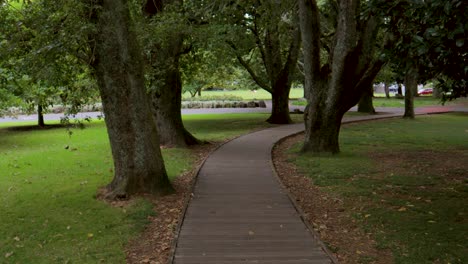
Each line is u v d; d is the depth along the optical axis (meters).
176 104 16.38
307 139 14.27
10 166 12.80
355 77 13.18
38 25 7.50
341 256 5.86
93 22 8.37
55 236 6.81
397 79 6.32
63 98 9.93
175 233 6.65
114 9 8.45
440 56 5.16
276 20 17.48
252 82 42.84
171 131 16.23
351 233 6.75
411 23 5.71
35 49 7.61
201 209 7.93
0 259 5.99
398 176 10.71
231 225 7.03
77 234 6.88
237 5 17.19
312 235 6.56
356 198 8.75
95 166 12.64
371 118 27.78
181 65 17.34
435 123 25.28
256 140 17.52
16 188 10.02
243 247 6.09
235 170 11.51
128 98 8.87
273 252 5.91
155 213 7.88
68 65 8.76
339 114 13.87
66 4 7.41
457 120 27.11
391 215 7.54
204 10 14.77
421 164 12.46
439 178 10.48
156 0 15.05
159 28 11.46
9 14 8.80
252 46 22.52
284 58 26.58
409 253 5.89
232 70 34.91
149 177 9.00
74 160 13.67
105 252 6.14
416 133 20.45
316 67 13.73
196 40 13.76
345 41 12.62
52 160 13.72
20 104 18.94
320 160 13.02
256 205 8.19
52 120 29.47
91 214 7.86
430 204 8.21
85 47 8.48
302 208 8.13
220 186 9.69
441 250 5.95
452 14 4.65
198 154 14.83
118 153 9.03
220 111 36.94
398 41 6.29
